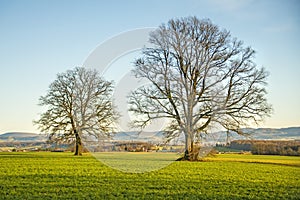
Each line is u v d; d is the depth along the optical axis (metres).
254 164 30.75
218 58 30.30
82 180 18.84
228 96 30.75
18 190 15.73
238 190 16.69
